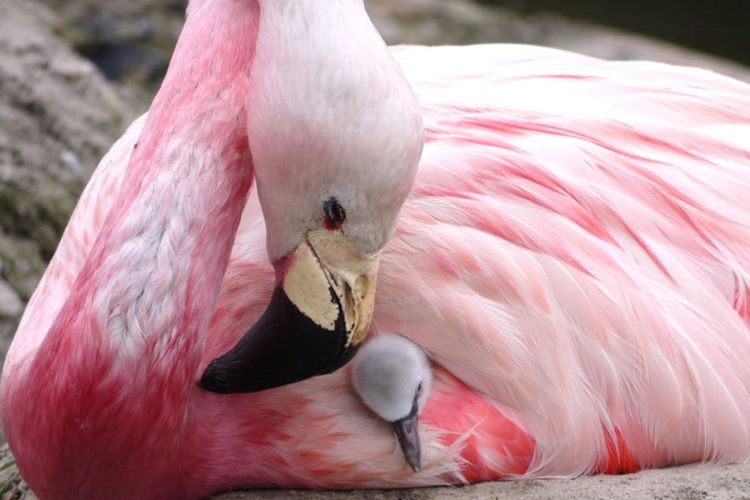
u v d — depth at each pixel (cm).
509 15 1658
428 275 570
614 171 599
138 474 543
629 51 1575
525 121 607
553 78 647
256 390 545
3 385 571
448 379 586
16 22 1089
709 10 1816
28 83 996
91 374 511
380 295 569
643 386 586
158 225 516
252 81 504
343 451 576
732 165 621
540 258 579
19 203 895
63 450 528
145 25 1405
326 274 507
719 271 602
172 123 532
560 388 581
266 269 576
